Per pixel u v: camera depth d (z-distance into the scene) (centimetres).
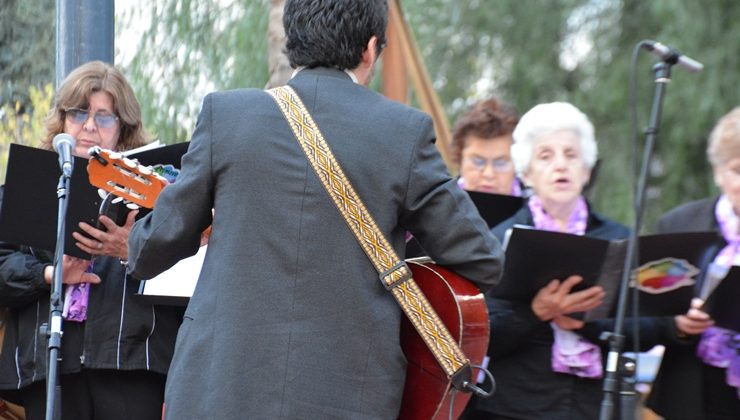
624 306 1094
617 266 1137
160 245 963
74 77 1299
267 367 907
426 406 988
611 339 1095
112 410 1245
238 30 2395
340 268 926
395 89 1783
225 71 2408
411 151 955
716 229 1244
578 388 1184
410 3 3328
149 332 1244
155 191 1134
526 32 3381
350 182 937
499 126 1419
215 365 912
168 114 2380
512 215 1302
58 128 1299
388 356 936
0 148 2219
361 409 919
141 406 1252
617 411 1170
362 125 954
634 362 1092
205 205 966
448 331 970
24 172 1194
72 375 1247
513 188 1451
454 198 959
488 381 1208
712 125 3089
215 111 966
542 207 1234
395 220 954
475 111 1438
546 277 1141
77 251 1188
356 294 927
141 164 1183
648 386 1323
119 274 1247
